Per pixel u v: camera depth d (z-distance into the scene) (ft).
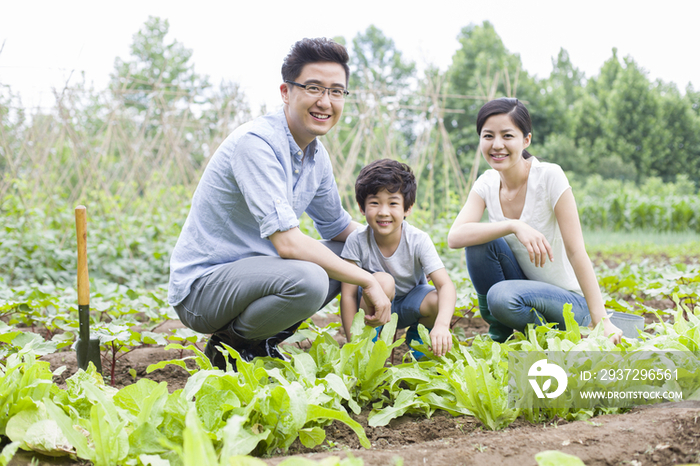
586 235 41.01
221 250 6.89
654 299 13.20
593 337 6.14
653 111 91.97
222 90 27.53
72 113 21.36
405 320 8.07
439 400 5.74
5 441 4.75
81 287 6.52
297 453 4.87
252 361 6.43
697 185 89.86
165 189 25.21
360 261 7.91
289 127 6.91
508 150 7.54
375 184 7.20
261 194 6.37
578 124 92.68
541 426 5.26
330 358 6.44
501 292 7.50
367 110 20.80
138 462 4.18
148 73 85.15
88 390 4.52
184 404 4.65
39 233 17.93
